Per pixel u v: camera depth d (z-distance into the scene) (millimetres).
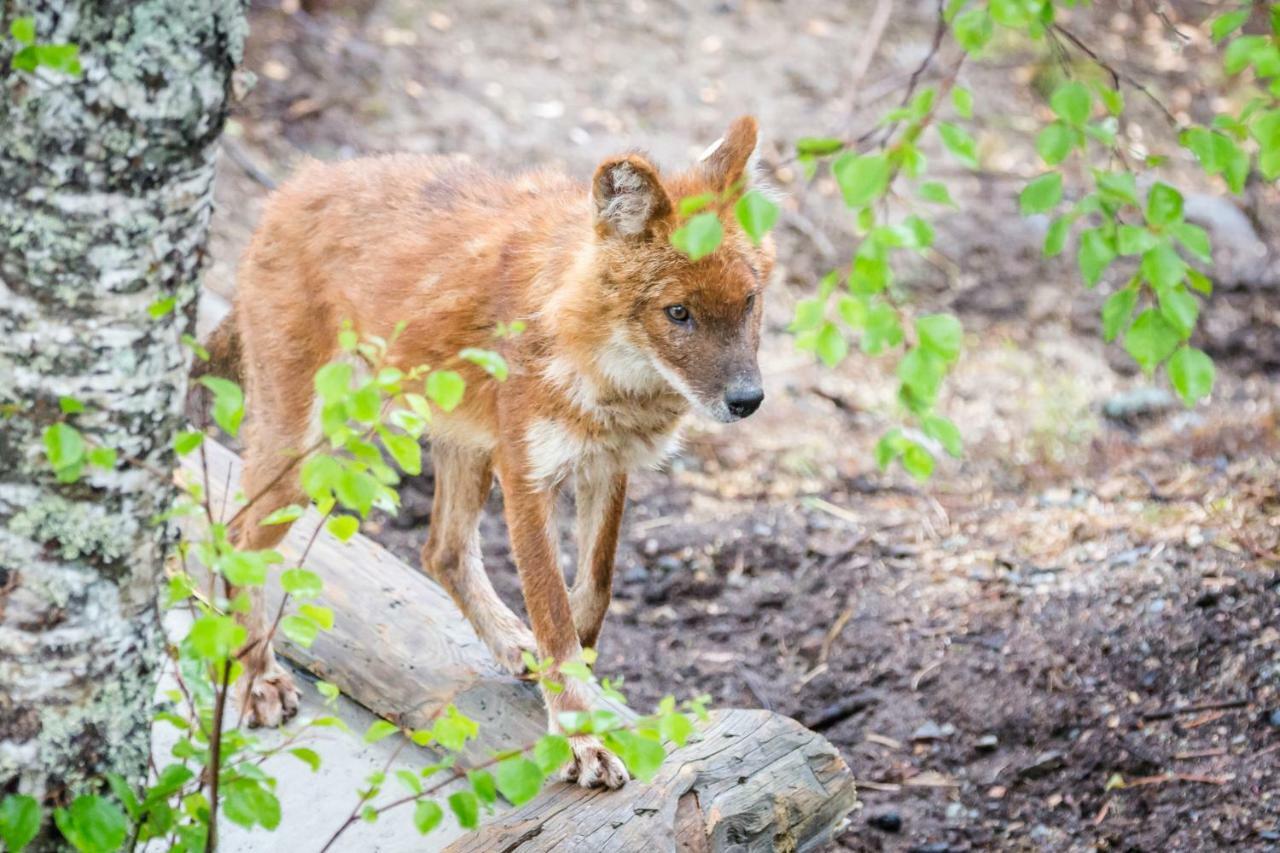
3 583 5445
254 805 5391
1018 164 19125
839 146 5488
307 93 18641
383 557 9867
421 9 21203
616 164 8039
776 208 5152
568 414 8352
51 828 5691
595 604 8859
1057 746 9883
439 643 9148
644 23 21844
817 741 7699
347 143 17812
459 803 5367
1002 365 15625
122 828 5203
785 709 10641
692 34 21656
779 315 16438
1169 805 9195
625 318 8195
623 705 8539
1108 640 10578
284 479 8938
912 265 17125
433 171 9375
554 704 8117
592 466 8664
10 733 5562
